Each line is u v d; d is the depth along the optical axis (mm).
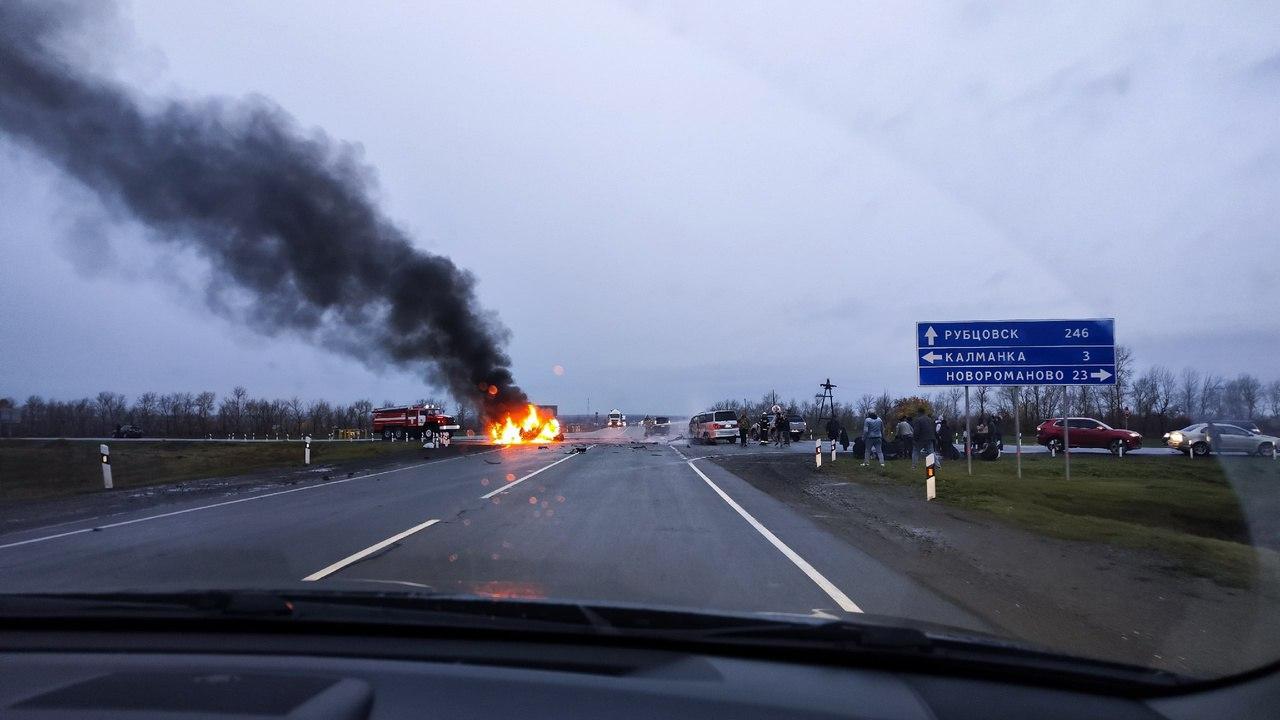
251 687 2840
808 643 3291
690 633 3389
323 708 2615
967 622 6246
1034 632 5996
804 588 7328
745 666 3246
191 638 3594
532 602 3578
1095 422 33562
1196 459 28766
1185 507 15844
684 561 8562
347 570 8148
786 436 40844
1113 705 3156
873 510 13797
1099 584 7855
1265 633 6004
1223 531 14570
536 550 9273
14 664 3203
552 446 39906
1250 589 7672
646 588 7137
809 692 2973
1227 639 5852
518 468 23766
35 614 3684
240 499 16172
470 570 8039
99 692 2785
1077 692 3240
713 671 3150
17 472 25109
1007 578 8102
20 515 14227
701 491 16641
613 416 79625
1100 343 19250
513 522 11781
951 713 2957
